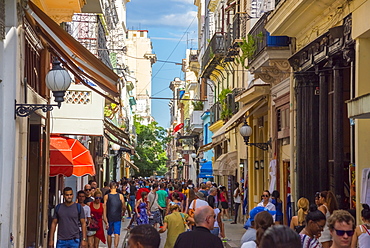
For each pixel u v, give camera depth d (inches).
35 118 674.2
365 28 550.0
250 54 952.3
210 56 1487.5
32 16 539.8
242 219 1299.2
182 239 333.4
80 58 581.6
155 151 3941.9
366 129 564.4
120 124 2381.9
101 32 1422.2
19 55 522.0
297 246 186.2
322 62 721.6
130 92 3304.6
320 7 677.9
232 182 1503.4
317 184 806.5
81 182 1236.5
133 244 239.5
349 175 634.8
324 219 353.4
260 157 1169.4
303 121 812.6
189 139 2913.4
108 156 1925.4
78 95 899.4
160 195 1112.2
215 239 333.7
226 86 1612.9
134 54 4062.5
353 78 610.5
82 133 894.4
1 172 496.7
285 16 749.3
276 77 953.5
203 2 2276.1
